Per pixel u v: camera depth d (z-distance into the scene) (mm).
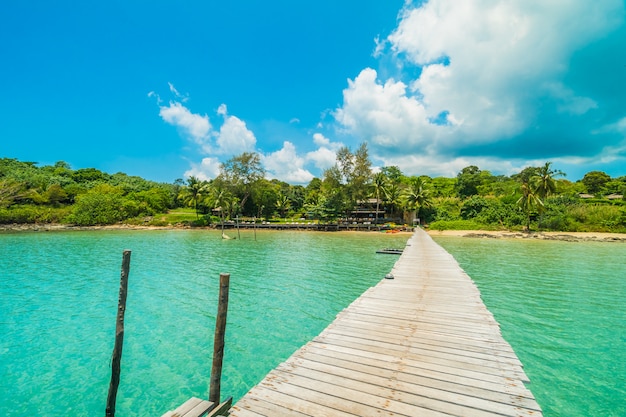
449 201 75625
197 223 63594
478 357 6074
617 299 13609
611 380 7332
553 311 12008
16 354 8617
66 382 7328
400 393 4871
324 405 4594
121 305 6191
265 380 5254
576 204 53781
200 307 12625
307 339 9648
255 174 71938
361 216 72812
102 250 29297
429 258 20172
